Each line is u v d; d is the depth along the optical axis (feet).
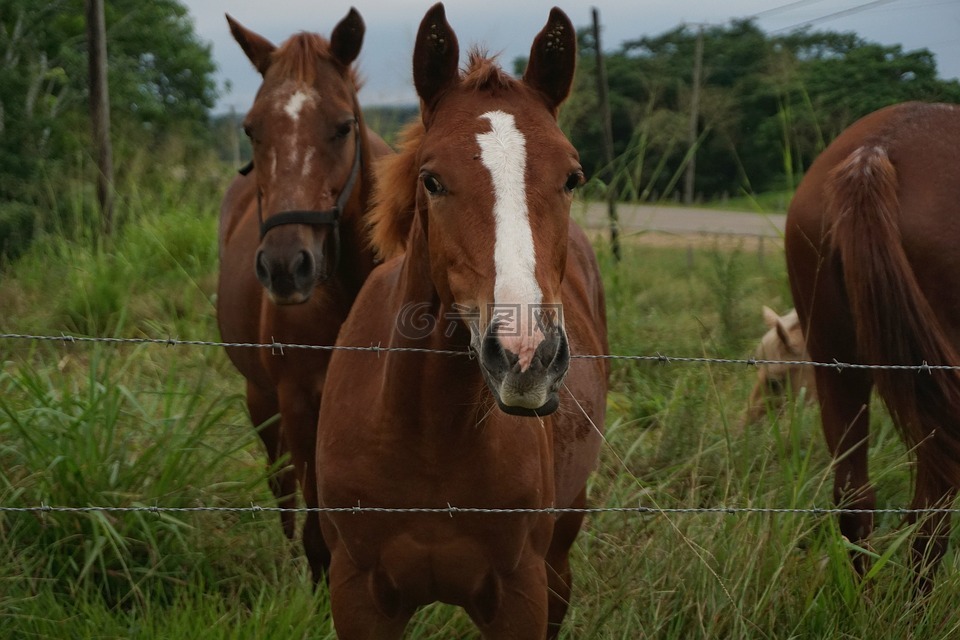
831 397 11.29
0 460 11.34
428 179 6.60
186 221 24.86
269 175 11.48
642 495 11.95
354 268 12.31
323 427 7.95
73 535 10.45
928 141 10.42
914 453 11.48
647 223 23.65
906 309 9.89
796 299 11.91
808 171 11.72
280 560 11.65
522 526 7.31
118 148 31.63
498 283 5.98
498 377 5.86
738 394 15.85
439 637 9.63
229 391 16.21
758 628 9.05
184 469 11.46
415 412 7.04
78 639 9.20
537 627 7.57
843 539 9.85
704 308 23.80
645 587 9.71
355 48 12.10
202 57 51.13
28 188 27.76
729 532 10.09
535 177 6.30
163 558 10.45
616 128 59.31
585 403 9.28
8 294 21.72
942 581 9.74
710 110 43.47
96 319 19.60
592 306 11.35
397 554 7.34
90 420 11.27
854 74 35.45
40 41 37.42
